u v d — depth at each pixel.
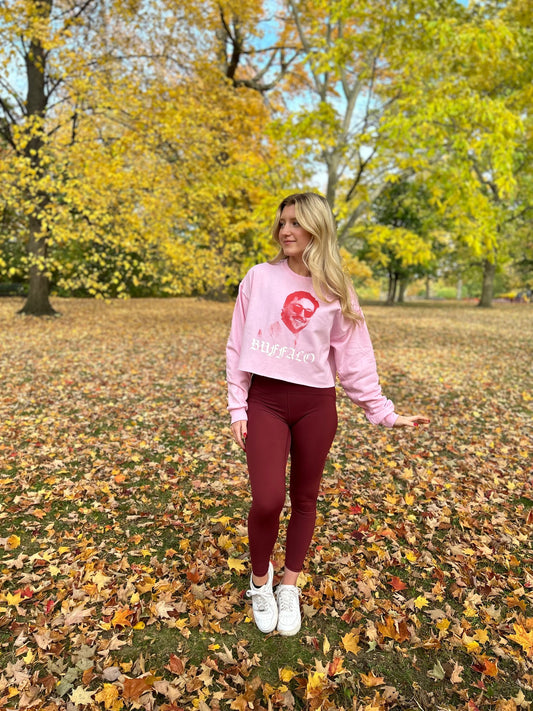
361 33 7.72
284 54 12.95
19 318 12.65
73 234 8.79
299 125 7.57
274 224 1.84
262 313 1.79
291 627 1.91
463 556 2.49
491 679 1.73
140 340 9.95
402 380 6.77
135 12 9.79
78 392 5.73
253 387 1.86
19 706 1.56
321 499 3.15
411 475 3.52
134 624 1.98
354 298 1.84
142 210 9.18
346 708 1.61
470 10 7.67
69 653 1.80
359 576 2.31
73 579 2.23
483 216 7.46
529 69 7.95
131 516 2.86
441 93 6.87
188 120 8.88
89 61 9.00
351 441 4.27
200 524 2.80
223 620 2.02
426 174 8.09
